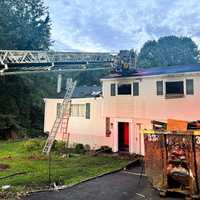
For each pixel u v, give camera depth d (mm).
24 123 35281
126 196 10805
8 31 33469
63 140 23656
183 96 17625
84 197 10578
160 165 11016
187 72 17312
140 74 19922
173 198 10602
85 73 57062
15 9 38031
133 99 20109
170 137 10852
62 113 23109
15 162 16875
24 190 11203
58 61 15672
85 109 23000
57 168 15328
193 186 10234
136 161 17172
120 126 20906
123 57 21422
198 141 10250
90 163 16828
